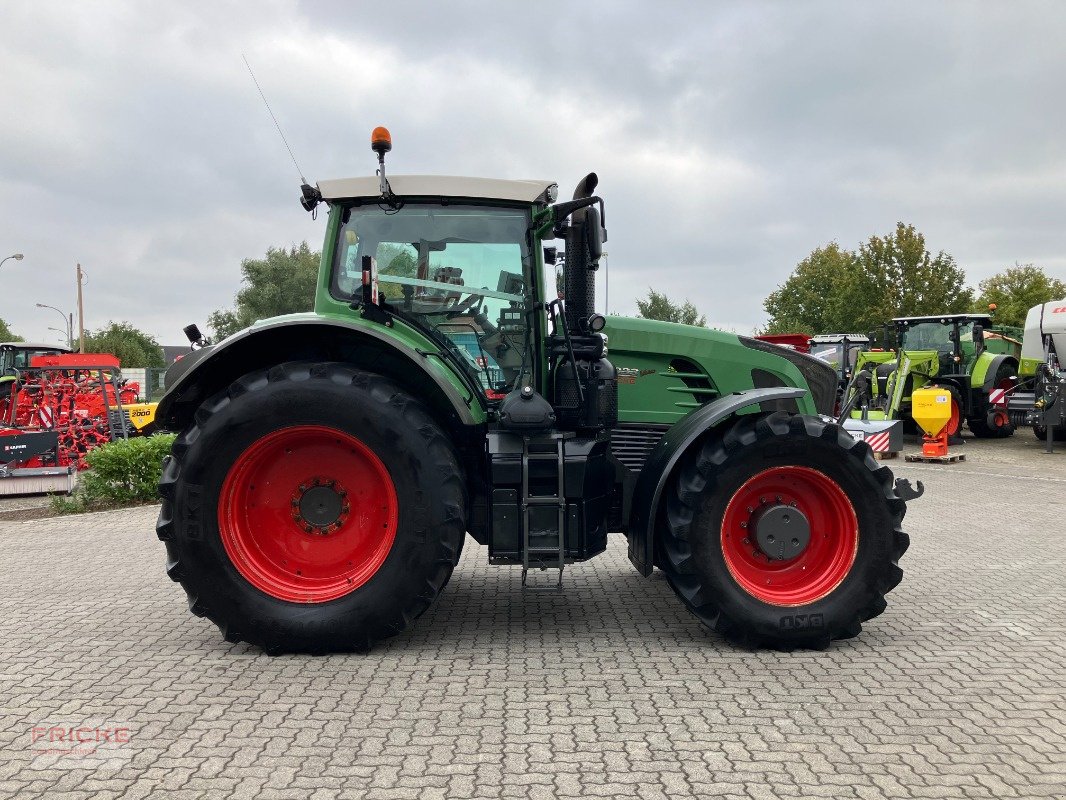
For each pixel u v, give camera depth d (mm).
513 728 3092
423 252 4461
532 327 4480
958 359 16391
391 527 3975
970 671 3740
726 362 5023
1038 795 2590
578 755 2863
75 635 4324
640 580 5633
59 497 9555
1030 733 3053
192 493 3881
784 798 2568
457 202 4453
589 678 3646
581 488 4098
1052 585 5379
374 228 4469
